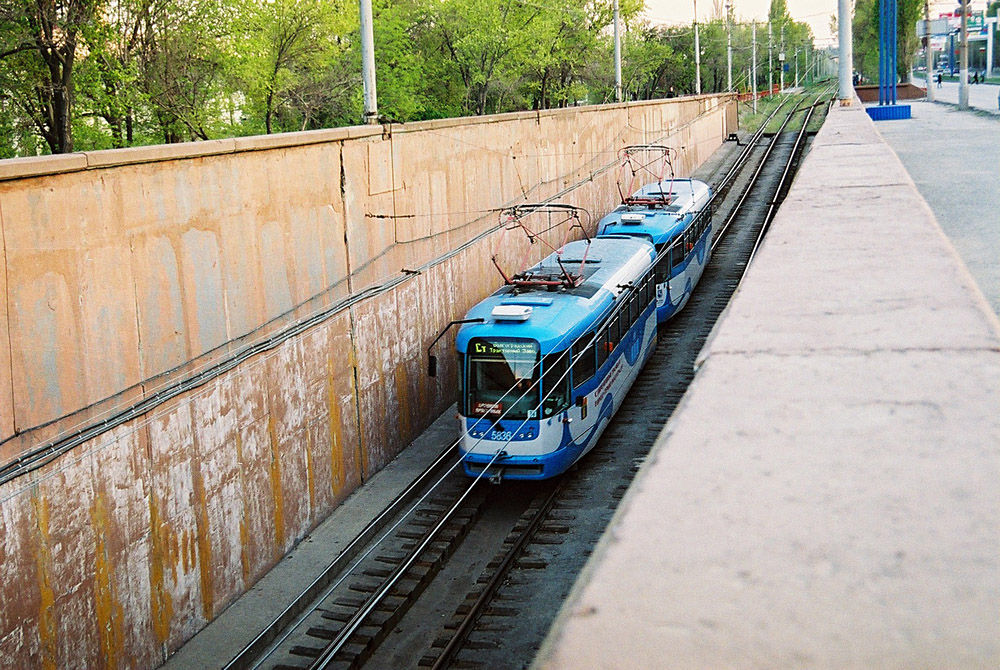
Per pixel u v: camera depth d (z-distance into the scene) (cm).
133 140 2456
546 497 1612
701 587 105
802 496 125
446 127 1959
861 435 148
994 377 176
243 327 1324
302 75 3105
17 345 965
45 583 982
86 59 2238
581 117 2928
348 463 1592
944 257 334
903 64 7238
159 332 1162
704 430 157
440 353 1950
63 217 1020
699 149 5003
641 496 130
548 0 4328
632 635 98
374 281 1686
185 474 1191
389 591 1295
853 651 93
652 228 2423
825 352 206
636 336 2047
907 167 1384
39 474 977
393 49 3491
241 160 1314
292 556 1398
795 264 339
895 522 116
